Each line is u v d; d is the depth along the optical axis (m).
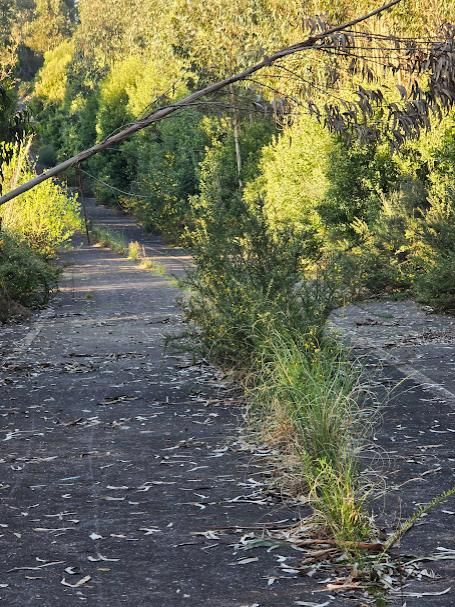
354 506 5.81
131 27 76.31
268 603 4.86
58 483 7.22
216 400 10.22
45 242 29.84
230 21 40.28
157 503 6.64
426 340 14.68
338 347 10.30
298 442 7.30
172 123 49.41
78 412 9.85
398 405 9.75
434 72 6.80
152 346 14.51
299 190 28.08
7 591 5.11
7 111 18.41
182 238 11.91
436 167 23.41
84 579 5.26
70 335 16.23
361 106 6.94
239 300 11.22
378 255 21.41
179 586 5.13
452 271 18.14
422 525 5.99
